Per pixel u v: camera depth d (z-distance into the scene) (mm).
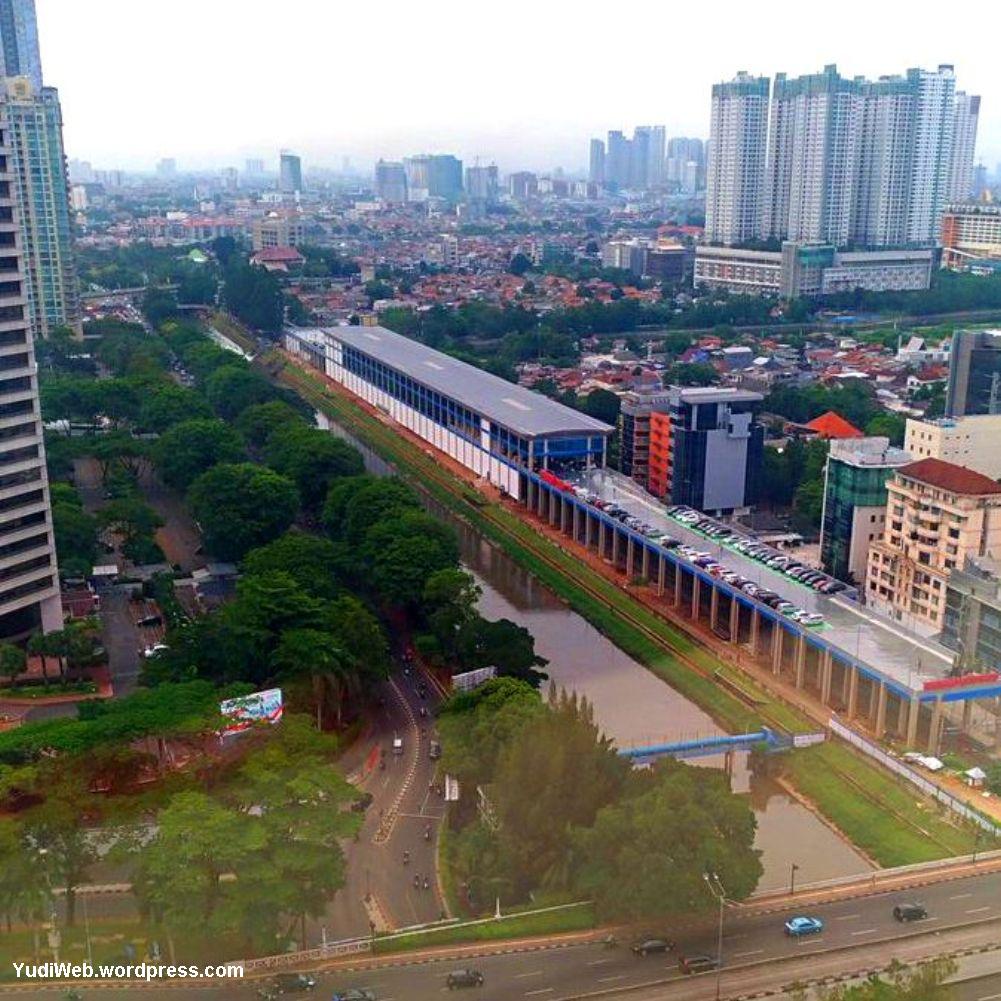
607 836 160250
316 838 154125
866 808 199875
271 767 167750
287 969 149625
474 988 145250
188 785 178250
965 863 178250
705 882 154125
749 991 144750
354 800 172500
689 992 144750
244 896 148250
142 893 153500
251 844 149250
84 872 164250
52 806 161250
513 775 174875
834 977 147625
